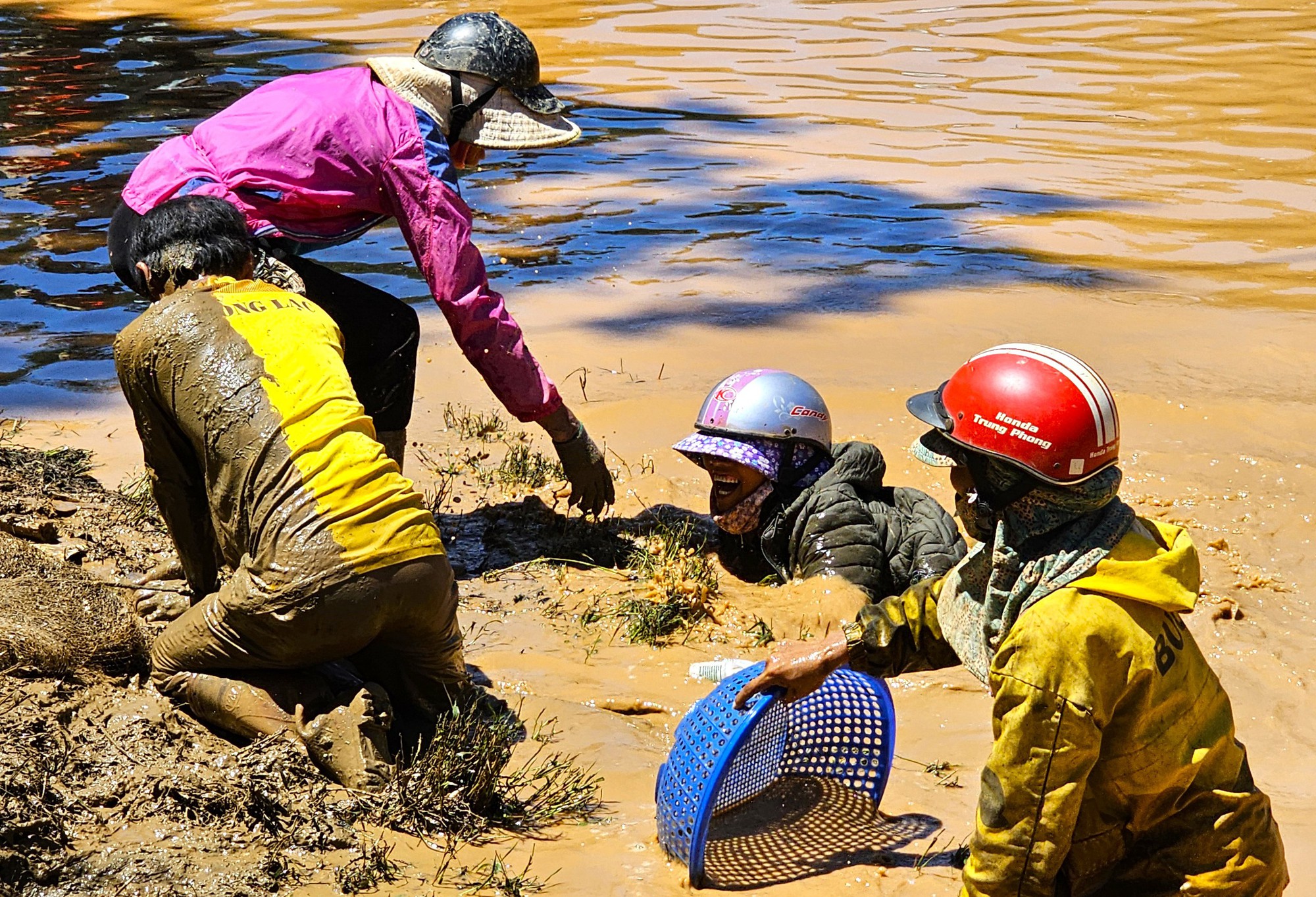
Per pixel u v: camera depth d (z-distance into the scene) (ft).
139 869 14.65
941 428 12.27
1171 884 12.42
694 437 24.02
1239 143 54.19
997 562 12.04
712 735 15.28
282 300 18.43
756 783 17.76
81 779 15.94
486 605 22.49
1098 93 62.23
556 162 51.11
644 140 54.03
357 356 22.91
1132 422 29.76
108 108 55.77
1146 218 44.98
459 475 27.35
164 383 17.76
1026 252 41.47
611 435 29.25
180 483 18.78
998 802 11.82
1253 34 74.90
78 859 14.73
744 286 38.24
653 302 36.96
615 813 16.88
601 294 37.60
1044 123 56.95
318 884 14.84
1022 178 49.32
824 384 31.53
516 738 18.44
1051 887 11.92
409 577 17.12
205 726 17.61
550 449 28.66
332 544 16.81
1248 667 20.86
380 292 23.09
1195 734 12.10
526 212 45.11
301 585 16.70
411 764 17.17
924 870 15.70
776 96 60.90
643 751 18.37
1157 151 52.95
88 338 33.35
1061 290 38.19
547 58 67.77
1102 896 12.80
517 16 77.87
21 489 24.17
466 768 16.76
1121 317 36.17
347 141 21.98
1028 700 11.57
